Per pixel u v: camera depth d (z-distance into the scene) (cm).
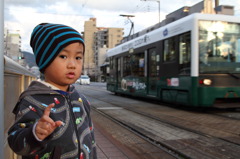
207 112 923
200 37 873
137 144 515
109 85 1894
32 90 128
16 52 3747
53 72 132
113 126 695
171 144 503
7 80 218
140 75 1327
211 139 540
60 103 130
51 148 120
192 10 1040
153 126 683
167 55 1055
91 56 10750
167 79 1042
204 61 867
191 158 416
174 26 1002
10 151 229
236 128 641
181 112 929
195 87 858
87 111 152
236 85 882
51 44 128
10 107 238
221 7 996
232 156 429
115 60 1756
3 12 145
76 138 128
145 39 1274
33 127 104
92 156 140
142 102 1301
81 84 4244
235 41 907
